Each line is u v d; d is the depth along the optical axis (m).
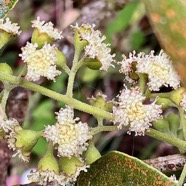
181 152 0.11
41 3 0.22
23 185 0.13
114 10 0.19
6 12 0.12
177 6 0.06
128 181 0.10
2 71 0.10
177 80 0.11
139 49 0.20
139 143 0.19
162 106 0.11
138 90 0.10
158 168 0.12
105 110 0.11
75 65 0.11
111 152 0.10
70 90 0.11
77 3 0.21
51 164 0.11
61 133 0.10
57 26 0.22
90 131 0.11
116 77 0.20
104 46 0.11
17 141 0.11
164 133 0.11
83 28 0.11
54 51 0.11
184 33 0.06
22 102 0.17
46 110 0.19
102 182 0.11
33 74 0.10
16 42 0.21
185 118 0.11
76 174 0.11
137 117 0.10
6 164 0.16
